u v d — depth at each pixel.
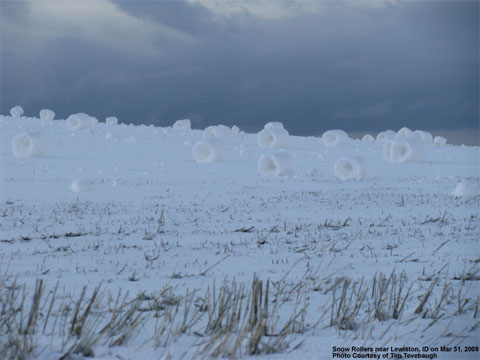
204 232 19.06
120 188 32.00
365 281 11.99
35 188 30.84
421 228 20.44
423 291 11.26
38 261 13.77
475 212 24.86
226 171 43.19
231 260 14.24
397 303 9.61
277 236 18.34
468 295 10.99
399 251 15.88
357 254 15.32
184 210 24.62
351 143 76.81
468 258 14.85
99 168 41.50
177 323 8.73
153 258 14.34
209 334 8.12
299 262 14.09
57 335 7.91
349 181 38.50
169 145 62.31
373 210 25.39
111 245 16.33
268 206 26.38
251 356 7.29
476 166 51.69
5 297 9.83
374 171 46.28
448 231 19.72
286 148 65.81
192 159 51.28
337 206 26.58
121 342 7.63
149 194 30.05
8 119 76.94
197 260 14.14
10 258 14.04
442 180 40.00
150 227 19.92
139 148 57.75
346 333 8.56
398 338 8.43
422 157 54.50
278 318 9.03
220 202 27.56
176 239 17.58
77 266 13.11
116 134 64.94
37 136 46.28
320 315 9.48
